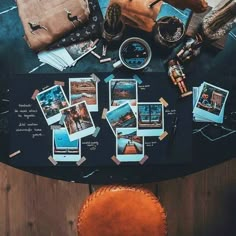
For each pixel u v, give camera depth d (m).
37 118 0.91
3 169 1.26
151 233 0.90
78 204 1.26
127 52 0.91
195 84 0.92
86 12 0.91
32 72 0.91
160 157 0.91
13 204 1.27
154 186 1.26
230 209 1.28
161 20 0.90
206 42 0.92
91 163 0.91
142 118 0.92
